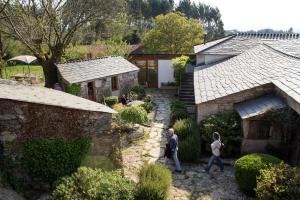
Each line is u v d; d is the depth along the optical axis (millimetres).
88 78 21469
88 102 11281
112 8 25531
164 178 9242
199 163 13016
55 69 24031
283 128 12219
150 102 22516
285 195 8211
